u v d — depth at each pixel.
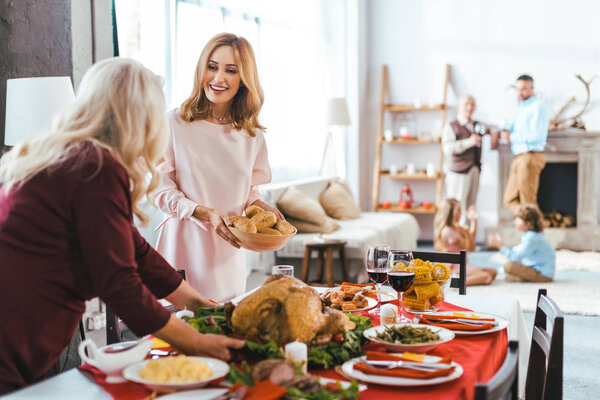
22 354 1.53
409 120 8.92
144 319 1.49
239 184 2.77
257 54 6.53
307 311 1.60
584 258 7.26
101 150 1.50
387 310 1.96
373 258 2.11
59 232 1.50
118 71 1.55
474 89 8.67
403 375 1.50
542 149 7.77
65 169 1.48
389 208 8.69
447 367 1.53
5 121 3.27
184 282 1.92
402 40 8.91
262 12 6.61
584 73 8.29
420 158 8.93
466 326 1.91
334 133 8.41
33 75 3.44
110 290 1.48
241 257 2.84
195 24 5.38
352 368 1.56
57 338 1.58
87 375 1.57
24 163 1.51
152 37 4.96
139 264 1.83
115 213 1.49
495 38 8.55
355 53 8.53
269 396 1.27
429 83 8.84
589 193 7.95
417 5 8.81
